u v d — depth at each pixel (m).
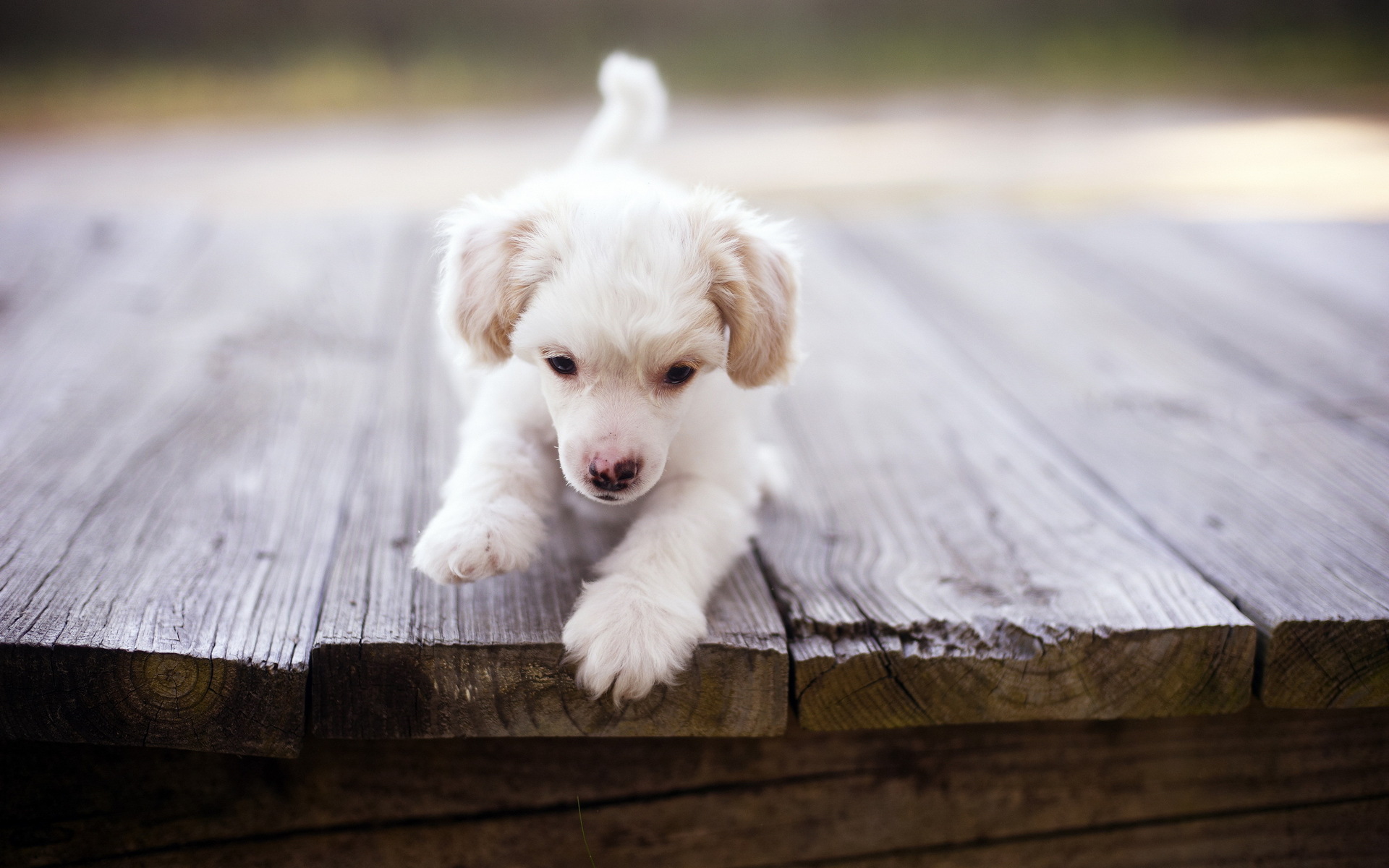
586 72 3.33
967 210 1.61
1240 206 1.59
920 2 3.77
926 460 0.82
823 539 0.74
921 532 0.75
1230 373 0.92
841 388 0.90
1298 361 0.94
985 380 0.92
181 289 1.03
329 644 0.65
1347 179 1.79
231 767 0.69
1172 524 0.76
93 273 1.05
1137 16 3.75
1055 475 0.80
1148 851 0.73
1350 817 0.72
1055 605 0.70
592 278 0.66
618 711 0.66
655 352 0.66
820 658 0.67
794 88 3.21
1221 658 0.68
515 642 0.66
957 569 0.72
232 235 1.22
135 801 0.68
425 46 3.55
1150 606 0.69
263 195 1.76
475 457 0.70
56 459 0.78
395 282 1.08
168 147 2.29
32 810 0.68
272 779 0.69
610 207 0.69
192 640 0.66
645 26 3.68
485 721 0.66
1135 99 2.88
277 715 0.66
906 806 0.72
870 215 1.47
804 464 0.81
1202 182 1.80
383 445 0.81
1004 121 2.58
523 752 0.70
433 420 0.84
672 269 0.67
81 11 3.40
